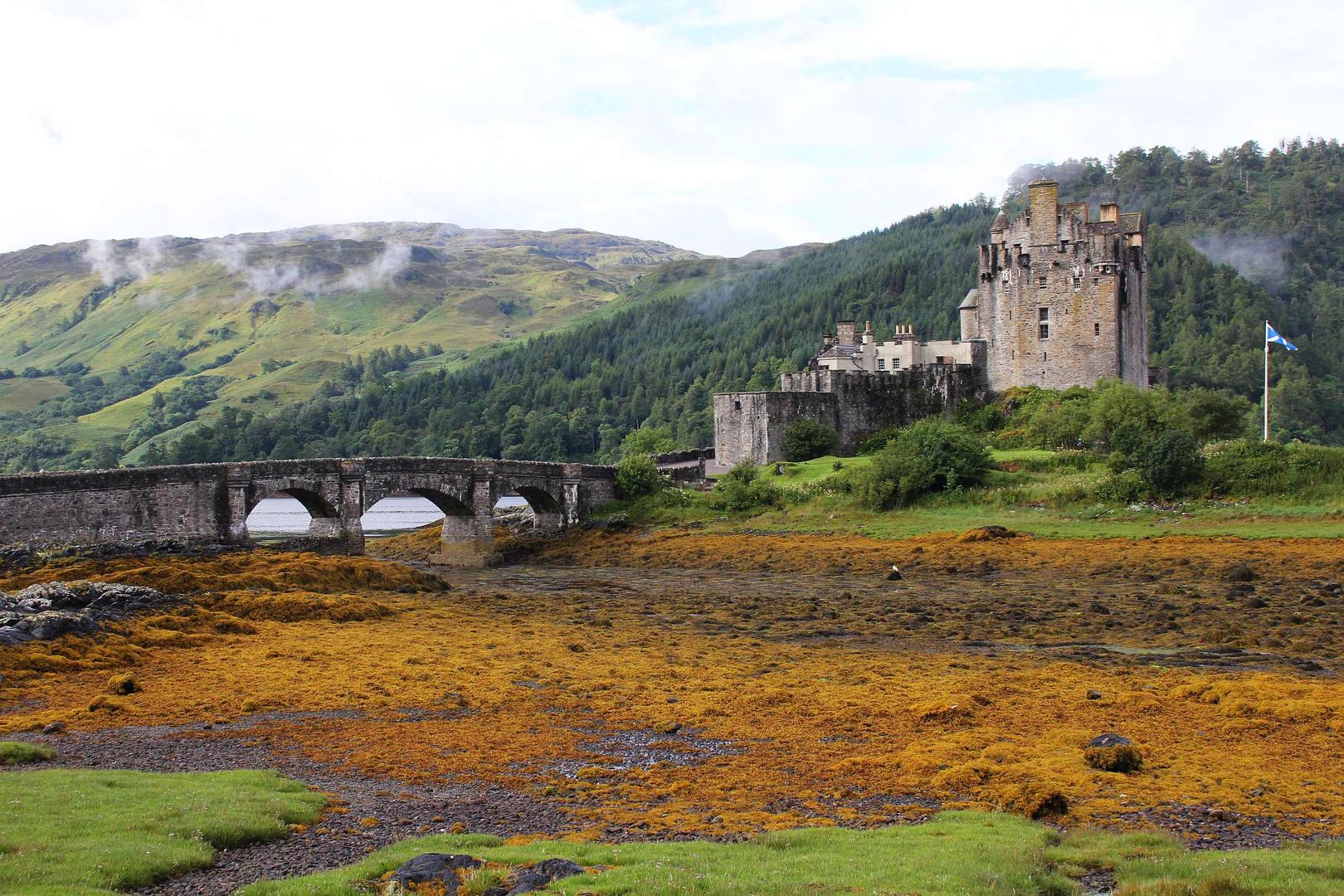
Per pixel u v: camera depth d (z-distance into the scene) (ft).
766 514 338.13
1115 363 402.93
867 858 78.18
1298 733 115.34
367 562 253.44
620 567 304.50
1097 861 80.38
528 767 107.45
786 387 441.68
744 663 157.79
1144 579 228.43
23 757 105.29
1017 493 313.12
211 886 74.74
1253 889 72.02
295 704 132.16
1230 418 359.66
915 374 432.66
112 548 249.34
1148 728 117.91
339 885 71.67
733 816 92.53
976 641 175.52
